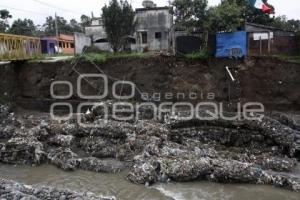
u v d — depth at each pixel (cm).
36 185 1677
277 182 1636
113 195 1564
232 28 2944
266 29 3388
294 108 2747
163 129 2219
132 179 1692
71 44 6297
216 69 2864
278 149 2067
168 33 3831
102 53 3397
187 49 2956
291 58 2795
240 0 3666
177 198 1527
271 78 2764
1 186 1222
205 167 1697
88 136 2234
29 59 3266
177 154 1881
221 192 1586
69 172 1839
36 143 2027
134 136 2106
